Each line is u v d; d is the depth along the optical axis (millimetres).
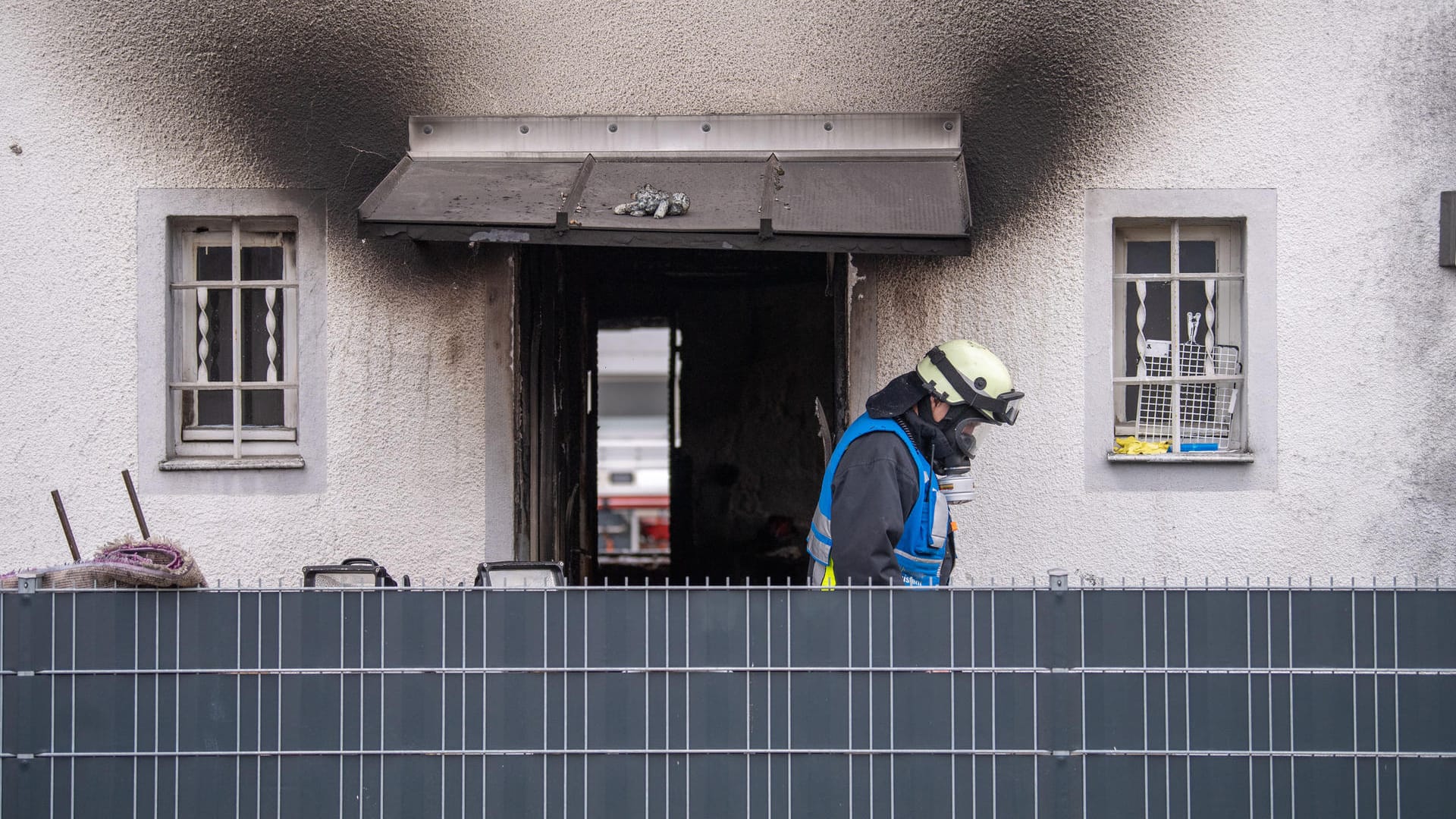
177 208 7531
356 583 6023
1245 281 7512
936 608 4473
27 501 7520
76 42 7477
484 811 4508
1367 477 7422
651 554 14734
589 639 4500
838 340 7766
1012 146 7504
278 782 4504
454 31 7531
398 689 4500
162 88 7492
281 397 7758
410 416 7531
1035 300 7504
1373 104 7406
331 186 7531
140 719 4484
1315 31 7414
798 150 7480
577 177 7062
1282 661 4469
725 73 7531
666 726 4508
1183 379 7621
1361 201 7422
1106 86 7461
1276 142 7438
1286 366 7461
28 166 7492
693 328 12484
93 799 4488
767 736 4508
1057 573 4465
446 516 7531
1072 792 4496
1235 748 4477
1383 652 4469
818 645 4492
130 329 7543
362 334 7520
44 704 4477
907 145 7473
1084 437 7504
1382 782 4469
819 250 6355
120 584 4695
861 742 4500
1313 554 7449
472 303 7504
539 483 8234
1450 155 7371
